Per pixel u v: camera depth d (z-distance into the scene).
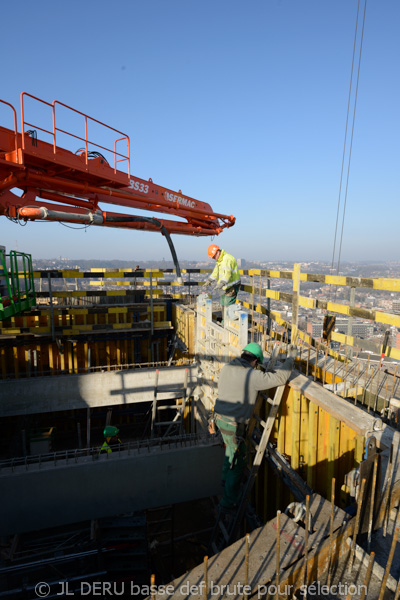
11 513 5.48
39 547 6.89
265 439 4.83
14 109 5.48
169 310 12.80
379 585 2.21
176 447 6.11
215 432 6.89
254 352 4.60
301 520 2.61
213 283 8.05
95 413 11.29
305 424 4.75
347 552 2.46
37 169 6.22
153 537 7.18
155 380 8.95
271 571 2.17
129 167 7.48
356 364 5.31
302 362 5.71
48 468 5.57
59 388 8.46
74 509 5.71
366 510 2.48
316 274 5.10
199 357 9.02
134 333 11.76
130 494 5.90
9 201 6.15
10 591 5.14
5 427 10.23
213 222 10.48
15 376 10.40
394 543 1.90
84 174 6.59
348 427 3.95
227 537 4.67
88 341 11.16
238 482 4.67
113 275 10.66
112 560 5.93
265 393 5.16
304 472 4.80
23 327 10.48
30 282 10.01
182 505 8.13
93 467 5.70
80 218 6.11
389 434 3.39
